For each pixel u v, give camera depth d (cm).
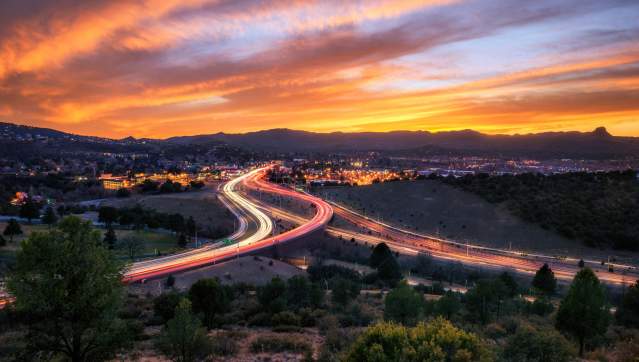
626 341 3228
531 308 5134
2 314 3153
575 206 16375
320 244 14075
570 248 13762
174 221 14238
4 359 2105
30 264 1970
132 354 2884
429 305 4606
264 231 15462
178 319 2588
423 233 16438
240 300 5669
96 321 2052
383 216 19100
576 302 3422
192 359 2630
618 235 13662
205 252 11256
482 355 1909
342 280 5428
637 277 10175
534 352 2203
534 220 15900
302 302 5156
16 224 11012
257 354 2961
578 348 3472
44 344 2016
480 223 16788
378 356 1814
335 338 3069
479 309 4531
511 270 10788
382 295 6956
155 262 9794
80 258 2041
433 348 1797
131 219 14625
